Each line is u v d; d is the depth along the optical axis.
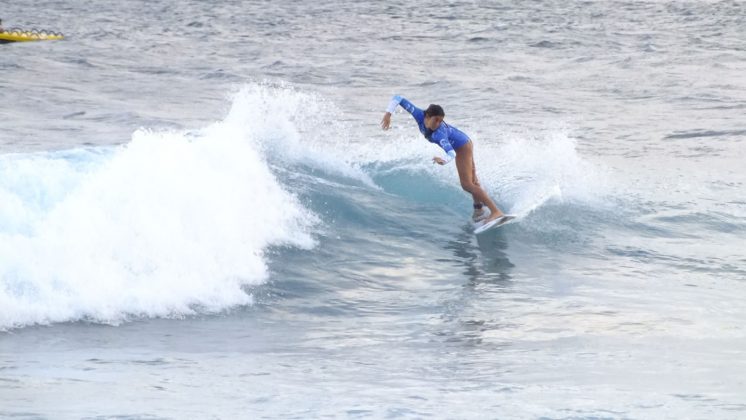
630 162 56.81
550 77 98.25
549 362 23.78
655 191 48.91
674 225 43.66
